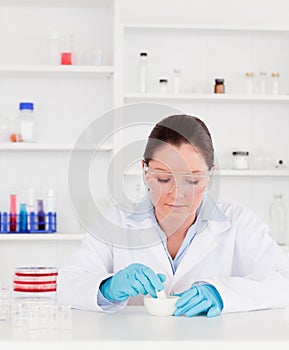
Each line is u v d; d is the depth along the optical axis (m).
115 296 1.58
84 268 1.84
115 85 3.28
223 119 3.58
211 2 3.59
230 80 3.59
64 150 3.47
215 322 1.44
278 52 3.61
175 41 3.55
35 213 3.36
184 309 1.53
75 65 3.41
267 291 1.64
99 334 1.29
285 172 3.41
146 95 3.30
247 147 3.59
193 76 3.56
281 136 3.61
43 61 3.48
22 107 3.29
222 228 1.86
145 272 1.57
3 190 3.44
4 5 3.46
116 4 3.27
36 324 1.38
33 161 3.46
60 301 1.66
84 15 3.50
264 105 3.60
